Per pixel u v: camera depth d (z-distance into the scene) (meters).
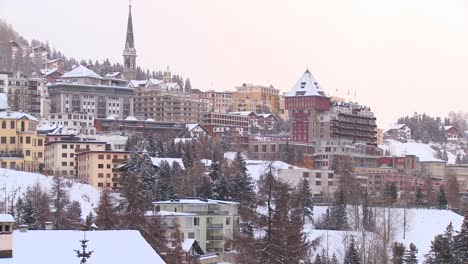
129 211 150.50
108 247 94.62
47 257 90.50
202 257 177.38
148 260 93.69
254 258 120.06
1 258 88.75
